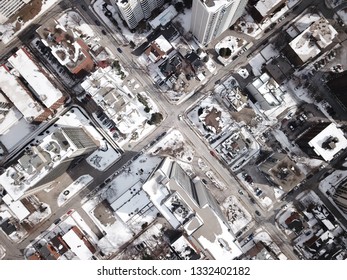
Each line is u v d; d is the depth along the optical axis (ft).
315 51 434.71
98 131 465.47
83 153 438.81
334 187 460.96
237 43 465.47
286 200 463.83
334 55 461.37
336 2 463.42
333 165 462.60
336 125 460.96
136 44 468.34
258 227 463.01
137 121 439.22
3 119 461.37
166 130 465.88
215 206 406.41
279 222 463.42
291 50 440.45
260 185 465.06
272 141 463.83
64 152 384.68
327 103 462.19
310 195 462.19
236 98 449.89
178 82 462.60
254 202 464.65
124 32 467.11
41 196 465.06
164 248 461.37
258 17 454.81
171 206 360.48
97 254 461.78
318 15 463.83
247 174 464.65
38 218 465.06
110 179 466.70
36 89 431.84
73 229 453.17
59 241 453.17
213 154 464.65
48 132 463.42
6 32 465.47
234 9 389.60
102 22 467.93
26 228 464.24
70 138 391.65
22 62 432.66
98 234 464.24
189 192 371.97
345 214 460.14
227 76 465.88
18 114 463.01
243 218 463.83
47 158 384.06
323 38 430.20
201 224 360.07
